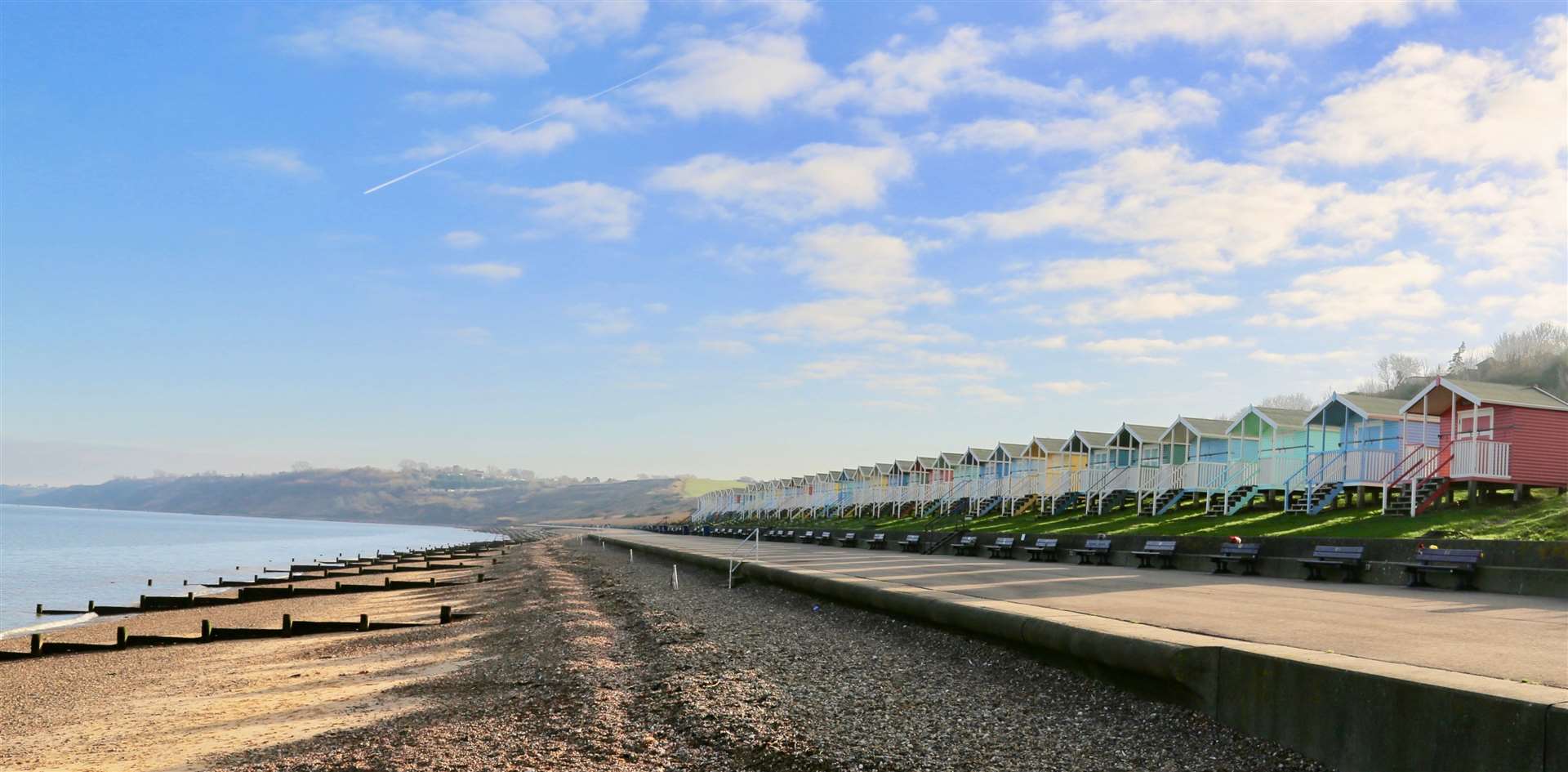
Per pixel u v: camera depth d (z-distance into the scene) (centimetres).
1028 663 1219
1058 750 880
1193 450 4184
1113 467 4431
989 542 3644
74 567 6350
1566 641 1075
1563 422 2767
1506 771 650
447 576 5109
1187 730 904
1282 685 837
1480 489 2852
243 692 1698
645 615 2105
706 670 1335
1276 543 2244
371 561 6650
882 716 1030
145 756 1234
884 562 3122
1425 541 1902
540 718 1166
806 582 2192
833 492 8350
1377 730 747
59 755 1288
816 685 1200
